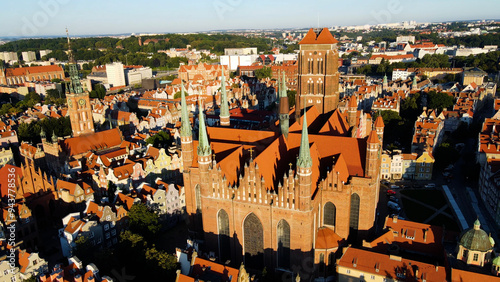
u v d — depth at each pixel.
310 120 110.94
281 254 86.06
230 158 89.00
